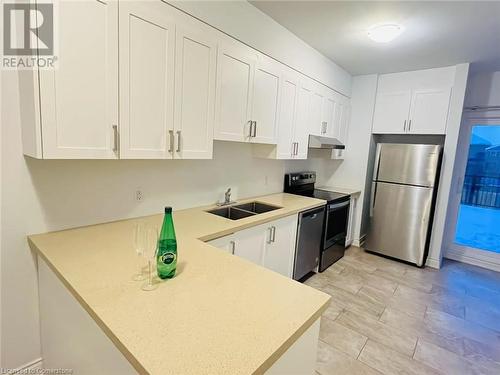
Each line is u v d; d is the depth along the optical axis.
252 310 0.96
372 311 2.53
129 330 0.82
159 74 1.59
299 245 2.80
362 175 4.16
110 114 1.41
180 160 2.23
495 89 3.65
